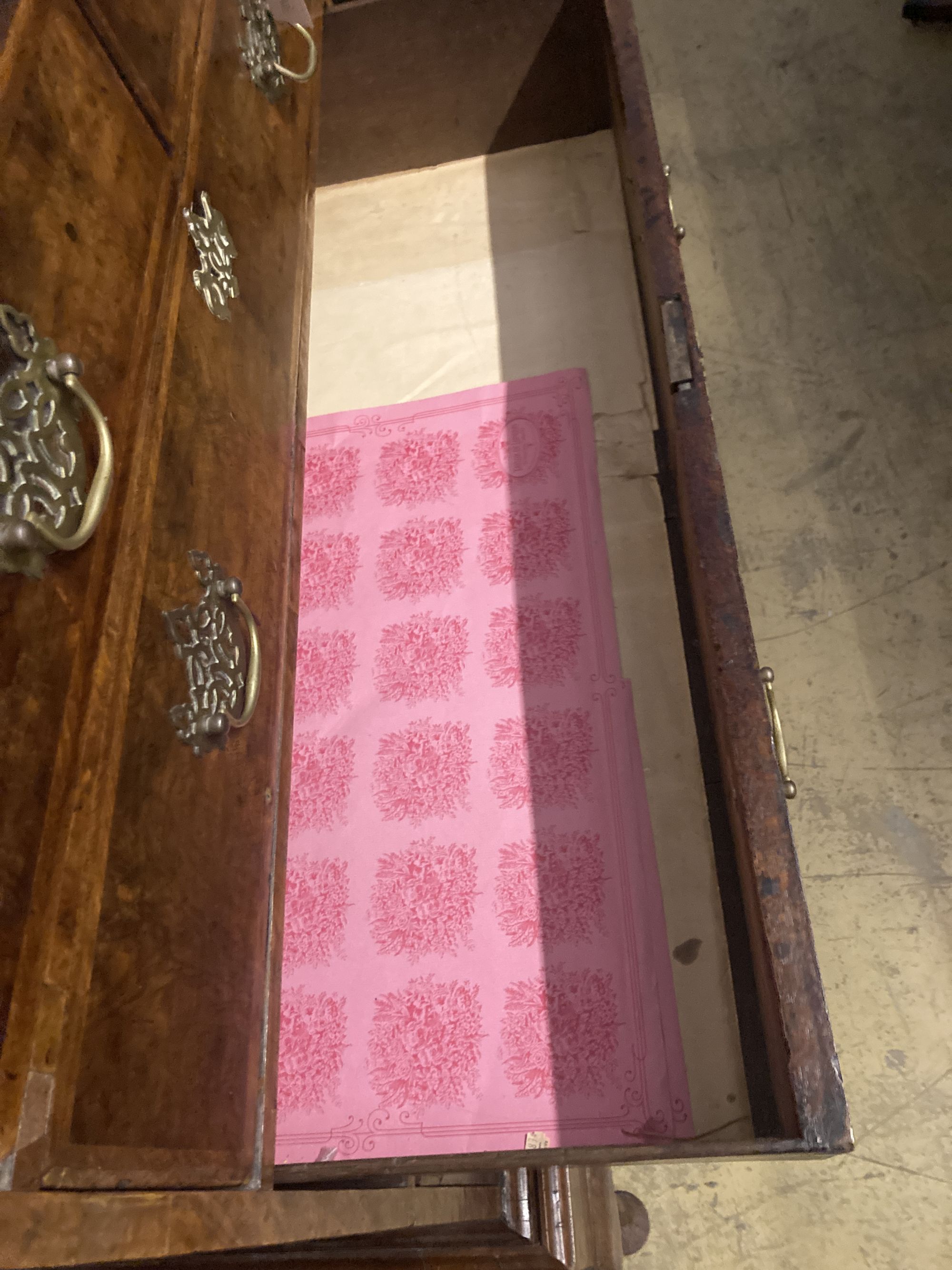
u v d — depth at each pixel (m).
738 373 1.63
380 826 1.22
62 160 0.56
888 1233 1.16
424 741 1.25
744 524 1.53
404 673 1.29
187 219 0.69
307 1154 1.08
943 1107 1.19
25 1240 0.36
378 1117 1.09
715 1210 1.21
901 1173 1.18
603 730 1.20
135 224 0.63
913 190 1.70
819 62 1.84
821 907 1.30
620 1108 1.04
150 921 0.55
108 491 0.55
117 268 0.60
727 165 1.79
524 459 1.38
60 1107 0.45
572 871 1.15
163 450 0.62
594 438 1.37
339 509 1.42
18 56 0.53
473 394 1.43
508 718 1.24
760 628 1.46
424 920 1.16
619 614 1.26
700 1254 1.19
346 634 1.33
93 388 0.55
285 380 0.85
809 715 1.40
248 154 0.84
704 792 1.15
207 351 0.71
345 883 1.20
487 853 1.18
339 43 1.40
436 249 1.57
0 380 0.48
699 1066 1.04
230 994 0.63
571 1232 1.06
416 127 1.55
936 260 1.65
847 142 1.77
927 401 1.56
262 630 0.74
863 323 1.63
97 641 0.53
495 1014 1.11
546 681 1.25
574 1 1.33
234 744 0.67
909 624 1.43
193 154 0.72
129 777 0.54
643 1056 1.06
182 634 0.61
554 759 1.20
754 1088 1.01
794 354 1.63
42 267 0.52
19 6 0.54
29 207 0.52
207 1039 0.59
